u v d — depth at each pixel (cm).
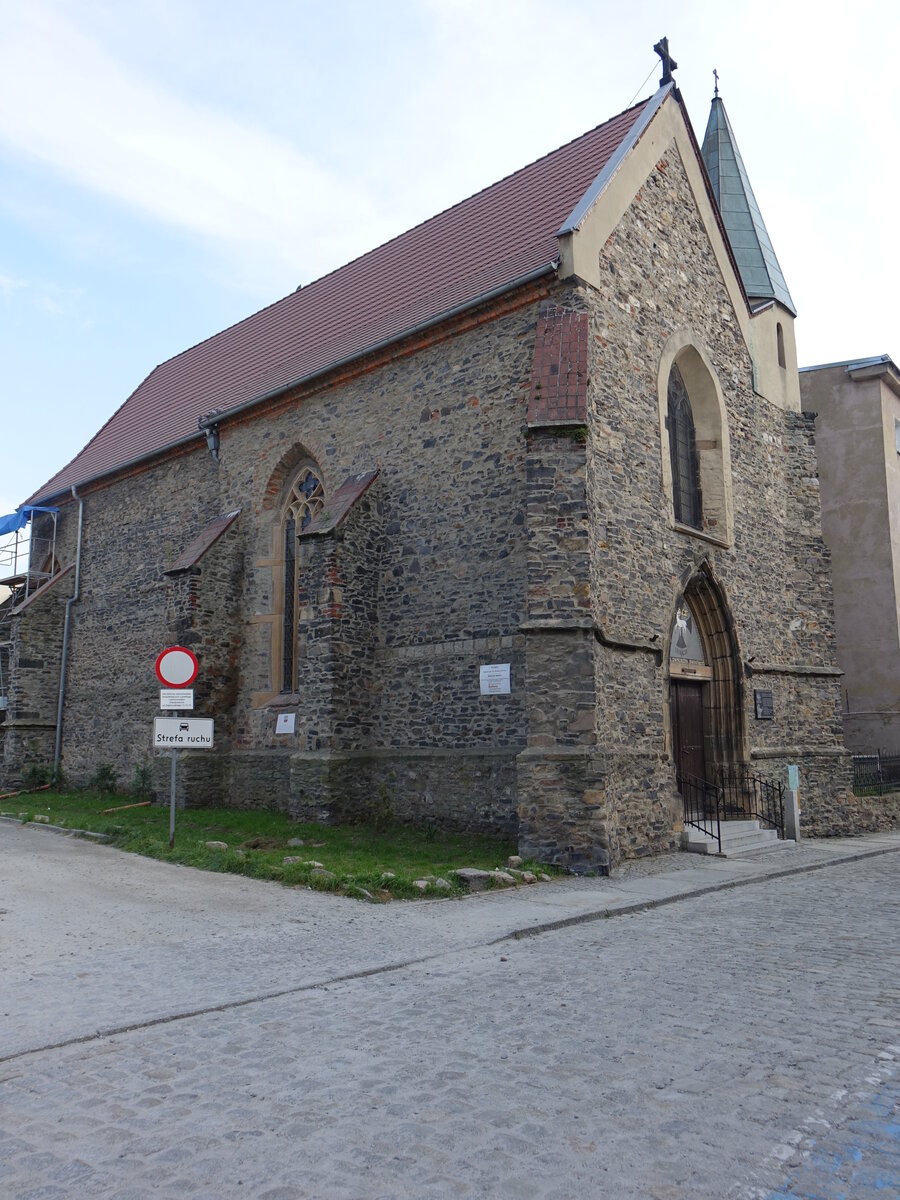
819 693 1864
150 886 1069
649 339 1544
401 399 1598
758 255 2047
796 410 1989
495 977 679
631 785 1320
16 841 1462
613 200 1500
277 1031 557
